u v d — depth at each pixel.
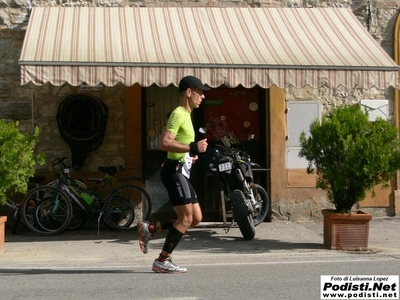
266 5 13.78
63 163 12.83
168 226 8.95
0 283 8.55
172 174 8.59
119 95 13.32
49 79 10.73
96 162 13.25
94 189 13.18
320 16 13.34
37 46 11.22
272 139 13.66
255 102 13.97
